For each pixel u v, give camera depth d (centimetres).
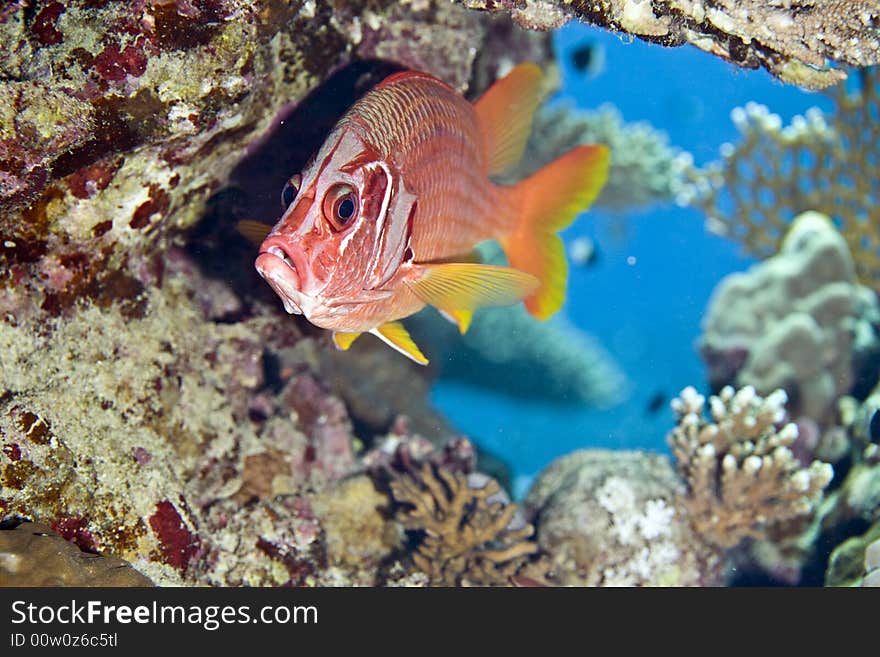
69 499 103
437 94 100
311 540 120
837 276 147
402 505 128
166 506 108
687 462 129
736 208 184
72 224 105
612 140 225
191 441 116
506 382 223
